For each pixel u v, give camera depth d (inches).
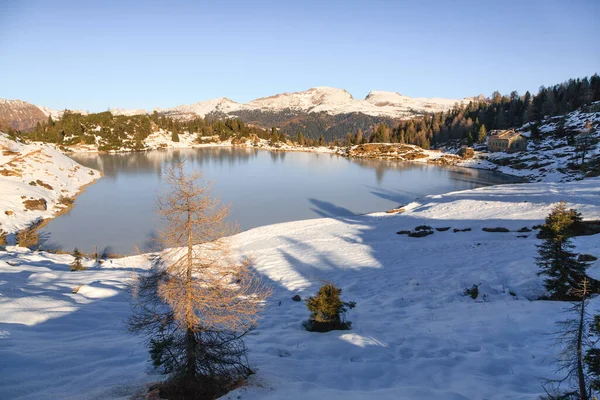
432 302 590.6
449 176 3464.6
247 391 259.8
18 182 2030.0
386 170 3914.9
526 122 5521.7
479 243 997.2
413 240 1158.3
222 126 7805.1
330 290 472.1
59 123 6594.5
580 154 3353.8
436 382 306.7
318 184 2839.6
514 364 333.4
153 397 255.3
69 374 306.0
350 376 320.5
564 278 529.0
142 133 6732.3
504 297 578.2
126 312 546.0
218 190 2500.0
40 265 922.7
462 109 7455.7
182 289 261.0
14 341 365.1
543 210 1244.5
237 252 1120.8
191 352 259.3
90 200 2126.0
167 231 268.5
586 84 5639.8
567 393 234.2
